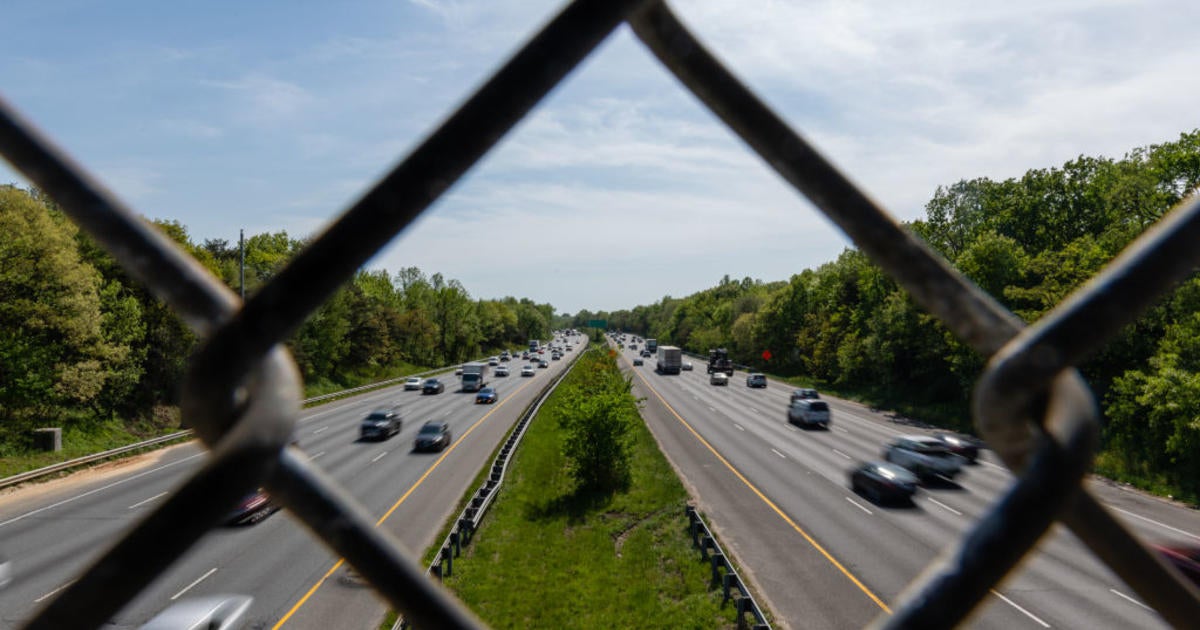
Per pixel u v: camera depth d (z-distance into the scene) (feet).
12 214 95.96
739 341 307.78
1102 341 3.68
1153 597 4.00
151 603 46.37
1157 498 81.71
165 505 3.28
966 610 3.65
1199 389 80.23
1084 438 3.74
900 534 63.26
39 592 50.01
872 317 182.09
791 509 71.82
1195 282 94.79
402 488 80.53
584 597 50.01
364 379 222.89
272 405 3.58
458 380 239.09
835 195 3.99
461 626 4.11
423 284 337.31
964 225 185.88
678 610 47.88
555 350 379.76
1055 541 60.13
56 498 77.66
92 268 112.16
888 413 155.94
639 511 72.33
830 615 46.44
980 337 3.96
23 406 100.63
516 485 82.28
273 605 45.96
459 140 3.51
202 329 3.84
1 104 3.81
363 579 4.07
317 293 3.52
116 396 118.11
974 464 95.91
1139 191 127.44
